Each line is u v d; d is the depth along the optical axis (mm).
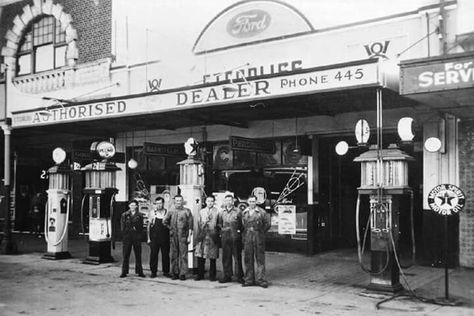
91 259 13164
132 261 13656
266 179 14922
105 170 13383
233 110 12688
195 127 16188
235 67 14641
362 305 8445
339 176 15156
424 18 11609
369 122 13031
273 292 9547
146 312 8023
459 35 11070
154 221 11344
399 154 9039
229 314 7891
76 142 19234
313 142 14078
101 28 17953
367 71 9211
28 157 21156
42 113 14422
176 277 10953
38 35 20078
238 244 10492
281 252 14484
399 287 9266
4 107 19859
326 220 14594
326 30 13086
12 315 7840
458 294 9125
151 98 12219
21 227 21562
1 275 11586
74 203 19219
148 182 17531
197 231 11250
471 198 11547
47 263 13375
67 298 9086
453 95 8984
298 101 11445
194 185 11641
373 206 9234
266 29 14234
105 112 13031
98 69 17703
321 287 9977
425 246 11984
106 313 7969
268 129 14711
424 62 8680
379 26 12312
